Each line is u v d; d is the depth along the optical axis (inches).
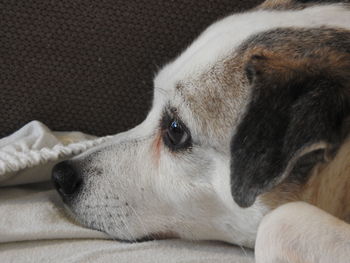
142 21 37.8
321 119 29.2
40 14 37.2
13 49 37.4
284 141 29.3
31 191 34.8
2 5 36.9
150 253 31.6
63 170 33.6
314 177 30.9
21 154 34.3
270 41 31.6
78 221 33.6
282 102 29.5
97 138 37.1
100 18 37.5
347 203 31.3
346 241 28.9
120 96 38.6
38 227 31.9
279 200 31.2
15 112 38.2
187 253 31.8
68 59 37.9
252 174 29.6
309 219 29.5
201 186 32.0
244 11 34.9
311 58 30.4
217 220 32.4
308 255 29.0
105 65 38.2
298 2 33.9
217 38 32.7
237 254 32.0
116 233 33.2
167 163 32.5
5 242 31.6
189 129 31.9
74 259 30.9
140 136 33.6
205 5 37.8
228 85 31.6
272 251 29.4
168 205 32.7
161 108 33.2
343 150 30.6
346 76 29.9
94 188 33.3
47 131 36.4
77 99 38.4
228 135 31.3
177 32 38.0
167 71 33.3
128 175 33.1
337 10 32.7
